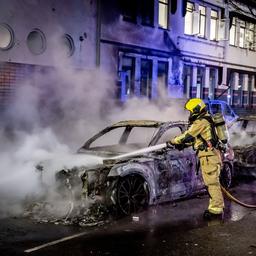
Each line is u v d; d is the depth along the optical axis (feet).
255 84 86.74
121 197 18.85
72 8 45.98
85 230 16.61
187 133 18.56
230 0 74.84
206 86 71.31
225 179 25.77
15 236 15.75
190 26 66.49
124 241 15.38
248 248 14.76
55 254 13.97
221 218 18.63
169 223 17.81
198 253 14.21
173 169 21.33
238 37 78.95
